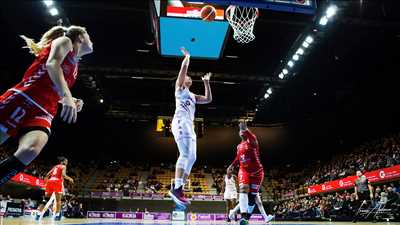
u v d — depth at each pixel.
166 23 12.11
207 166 34.56
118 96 31.83
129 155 34.44
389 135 24.38
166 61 24.41
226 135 34.69
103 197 29.81
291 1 9.28
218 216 24.89
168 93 31.19
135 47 22.52
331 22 17.58
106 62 24.31
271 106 31.70
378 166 20.11
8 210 18.64
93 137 33.47
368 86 24.50
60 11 16.58
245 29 12.85
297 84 26.14
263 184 33.44
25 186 25.62
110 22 19.55
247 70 25.75
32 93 2.88
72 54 3.20
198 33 12.83
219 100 31.95
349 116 27.64
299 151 33.16
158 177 33.81
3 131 2.79
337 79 25.22
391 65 21.81
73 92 29.08
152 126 34.75
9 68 22.53
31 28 18.62
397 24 17.69
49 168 31.20
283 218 20.77
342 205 17.27
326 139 30.66
